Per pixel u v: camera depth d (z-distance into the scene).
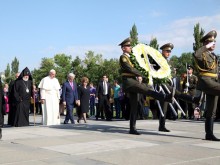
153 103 15.95
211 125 7.84
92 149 6.57
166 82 9.24
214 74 7.88
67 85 14.23
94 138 8.05
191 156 5.89
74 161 5.52
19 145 7.09
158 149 6.57
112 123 12.05
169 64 9.74
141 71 8.83
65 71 81.31
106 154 6.08
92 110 21.59
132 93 8.87
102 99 16.95
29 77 13.84
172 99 8.49
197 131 9.58
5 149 6.63
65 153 6.19
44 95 13.92
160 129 9.52
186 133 9.09
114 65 69.25
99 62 81.88
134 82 8.72
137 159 5.65
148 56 9.21
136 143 7.28
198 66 7.87
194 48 69.44
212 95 7.84
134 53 8.91
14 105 13.50
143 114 15.94
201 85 7.84
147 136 8.43
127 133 9.01
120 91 17.72
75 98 14.42
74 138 8.06
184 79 14.04
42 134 8.82
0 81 8.23
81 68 76.81
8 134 8.88
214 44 7.91
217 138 7.89
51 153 6.20
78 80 72.88
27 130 9.76
